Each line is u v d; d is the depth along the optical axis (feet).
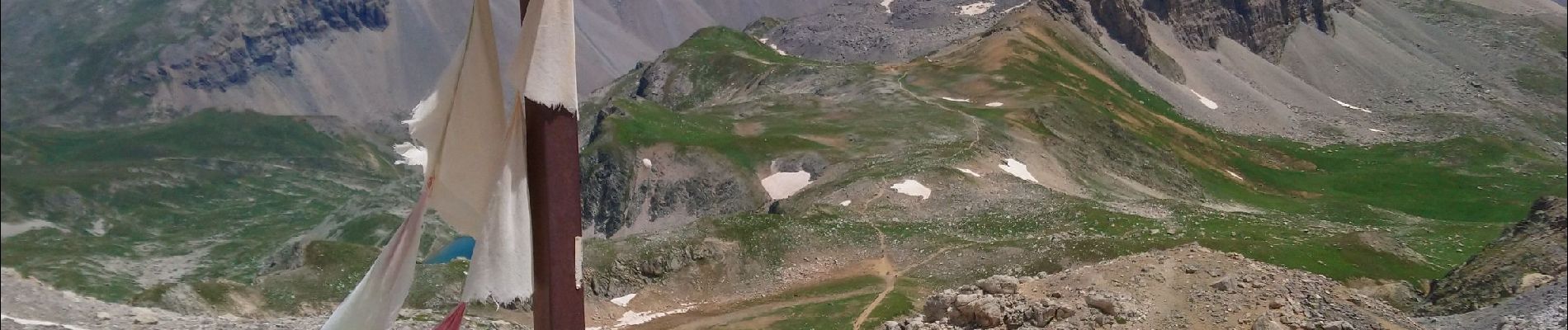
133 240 602.85
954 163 395.75
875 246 277.85
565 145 36.78
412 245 39.17
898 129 485.15
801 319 226.99
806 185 445.37
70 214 543.39
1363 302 113.09
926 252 275.39
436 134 38.86
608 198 467.11
